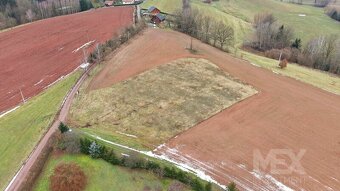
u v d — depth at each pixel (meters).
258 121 47.28
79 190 34.59
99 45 69.50
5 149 41.94
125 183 35.41
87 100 51.19
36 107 51.00
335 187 36.12
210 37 80.06
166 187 34.81
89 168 36.81
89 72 60.31
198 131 44.47
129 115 47.34
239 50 84.94
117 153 38.50
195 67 61.53
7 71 66.12
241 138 43.44
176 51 68.12
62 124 41.84
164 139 42.69
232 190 33.88
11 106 52.97
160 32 81.31
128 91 52.91
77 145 39.00
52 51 75.44
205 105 50.22
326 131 45.94
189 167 37.94
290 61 83.31
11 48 79.06
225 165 38.66
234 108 50.12
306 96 55.50
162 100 50.78
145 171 36.59
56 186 34.50
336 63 79.62
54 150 39.56
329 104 53.41
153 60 63.38
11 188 35.41
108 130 44.03
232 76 60.12
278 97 54.22
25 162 38.94
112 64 62.41
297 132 45.34
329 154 41.31
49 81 60.44
